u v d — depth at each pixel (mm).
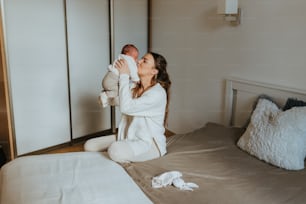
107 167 1779
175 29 3125
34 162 1799
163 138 2021
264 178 1650
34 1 2678
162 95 1976
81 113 3244
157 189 1540
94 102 3326
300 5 1943
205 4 2686
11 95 2695
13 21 2596
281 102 2092
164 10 3246
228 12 2305
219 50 2621
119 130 2123
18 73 2721
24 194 1458
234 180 1630
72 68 3059
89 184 1573
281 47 2104
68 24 2932
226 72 2588
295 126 1763
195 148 2047
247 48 2355
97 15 3121
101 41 3217
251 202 1427
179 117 3277
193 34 2893
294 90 1998
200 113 2969
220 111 2707
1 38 2516
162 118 2031
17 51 2672
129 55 2082
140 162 1879
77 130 3258
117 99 2119
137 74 2016
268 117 1924
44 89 2916
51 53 2883
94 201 1412
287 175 1685
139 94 2055
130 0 3320
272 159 1792
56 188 1522
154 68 2018
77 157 1904
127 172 1755
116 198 1445
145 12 3469
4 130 2805
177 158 1910
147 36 3557
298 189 1540
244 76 2422
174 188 1550
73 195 1455
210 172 1722
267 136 1840
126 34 3387
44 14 2760
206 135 2271
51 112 3018
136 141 1948
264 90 2201
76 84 3131
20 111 2807
